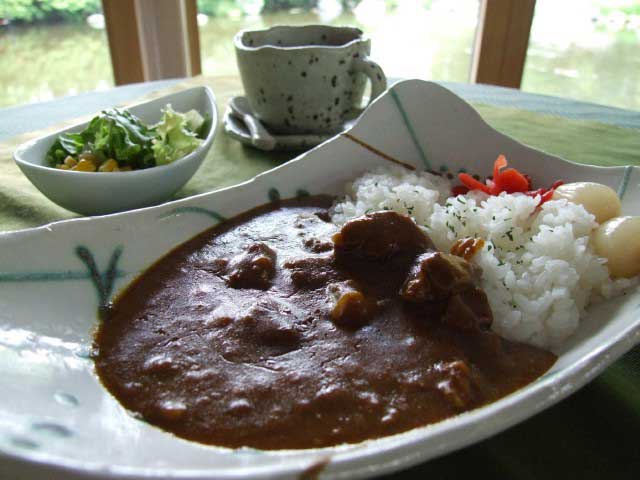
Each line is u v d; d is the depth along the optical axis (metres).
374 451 0.12
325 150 0.28
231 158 0.36
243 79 0.38
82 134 0.30
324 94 0.36
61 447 0.12
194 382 0.16
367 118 0.30
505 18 0.61
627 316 0.18
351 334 0.18
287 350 0.18
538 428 0.16
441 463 0.15
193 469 0.12
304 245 0.23
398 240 0.21
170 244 0.23
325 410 0.16
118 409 0.16
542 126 0.39
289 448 0.15
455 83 0.50
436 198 0.27
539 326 0.20
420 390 0.16
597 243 0.22
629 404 0.17
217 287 0.21
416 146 0.31
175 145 0.30
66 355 0.17
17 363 0.16
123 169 0.29
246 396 0.16
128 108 0.35
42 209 0.28
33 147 0.29
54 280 0.19
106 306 0.20
